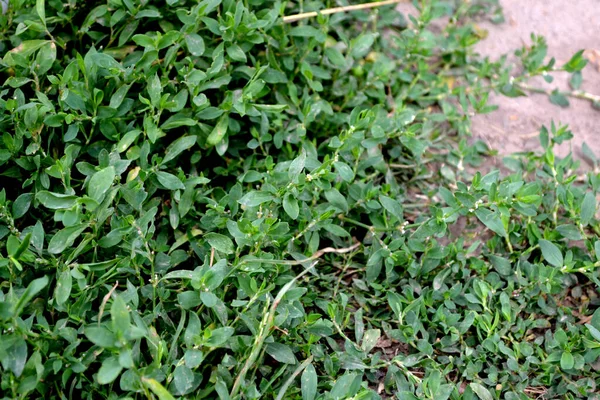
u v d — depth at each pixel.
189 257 0.76
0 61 0.76
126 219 0.70
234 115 0.81
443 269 0.76
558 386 0.73
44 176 0.74
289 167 0.74
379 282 0.77
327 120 0.82
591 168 0.85
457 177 0.84
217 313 0.69
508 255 0.78
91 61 0.75
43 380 0.67
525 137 0.87
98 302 0.71
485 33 0.92
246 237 0.71
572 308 0.77
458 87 0.86
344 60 0.83
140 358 0.68
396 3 0.93
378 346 0.75
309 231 0.75
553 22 0.94
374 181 0.83
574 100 0.89
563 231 0.78
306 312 0.75
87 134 0.77
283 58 0.82
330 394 0.67
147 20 0.81
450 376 0.74
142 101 0.74
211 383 0.69
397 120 0.81
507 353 0.72
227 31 0.78
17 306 0.62
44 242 0.74
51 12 0.81
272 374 0.72
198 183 0.76
